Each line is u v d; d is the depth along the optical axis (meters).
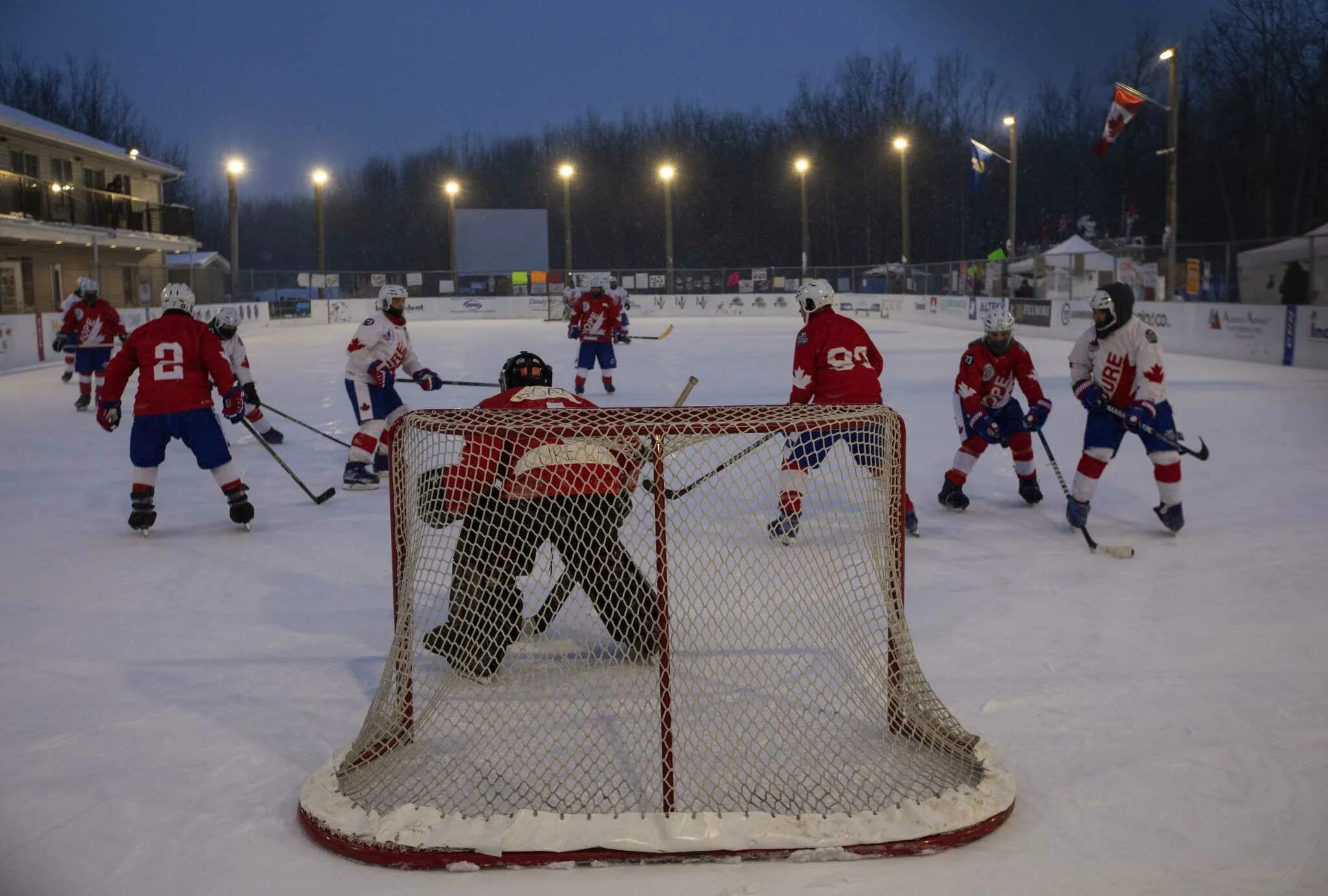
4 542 6.43
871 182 57.28
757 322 36.72
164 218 36.09
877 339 26.03
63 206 30.28
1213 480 7.96
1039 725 3.59
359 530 6.69
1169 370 16.69
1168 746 3.42
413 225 66.62
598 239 63.69
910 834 2.78
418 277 44.00
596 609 3.79
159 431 6.46
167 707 3.84
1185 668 4.13
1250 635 4.51
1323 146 37.88
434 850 2.73
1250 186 40.16
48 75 52.69
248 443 10.29
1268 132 38.44
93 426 11.88
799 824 2.81
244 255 68.06
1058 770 3.26
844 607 3.84
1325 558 5.74
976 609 4.89
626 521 3.81
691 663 3.82
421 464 3.52
